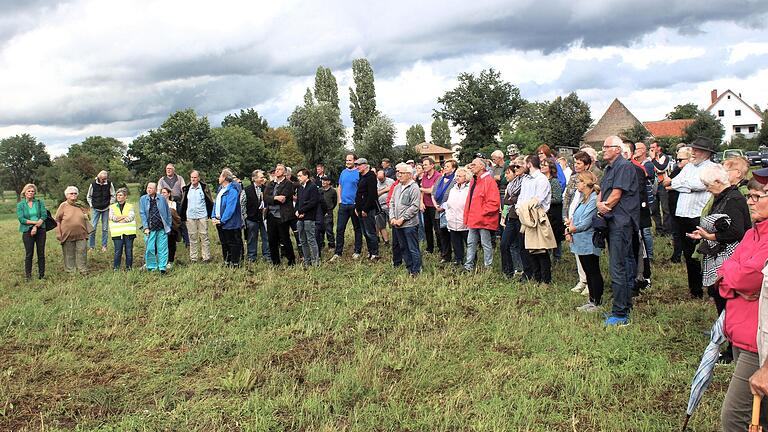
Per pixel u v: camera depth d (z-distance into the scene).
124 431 4.75
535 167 8.69
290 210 10.84
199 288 9.67
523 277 9.08
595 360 5.70
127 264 11.74
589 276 7.43
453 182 10.73
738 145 65.69
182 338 7.11
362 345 6.51
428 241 11.95
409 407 4.91
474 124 64.06
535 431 4.43
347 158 11.96
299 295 8.93
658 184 12.28
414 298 8.36
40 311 8.37
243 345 6.72
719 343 3.76
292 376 5.72
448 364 5.84
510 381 5.32
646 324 6.66
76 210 11.41
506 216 9.15
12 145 78.69
